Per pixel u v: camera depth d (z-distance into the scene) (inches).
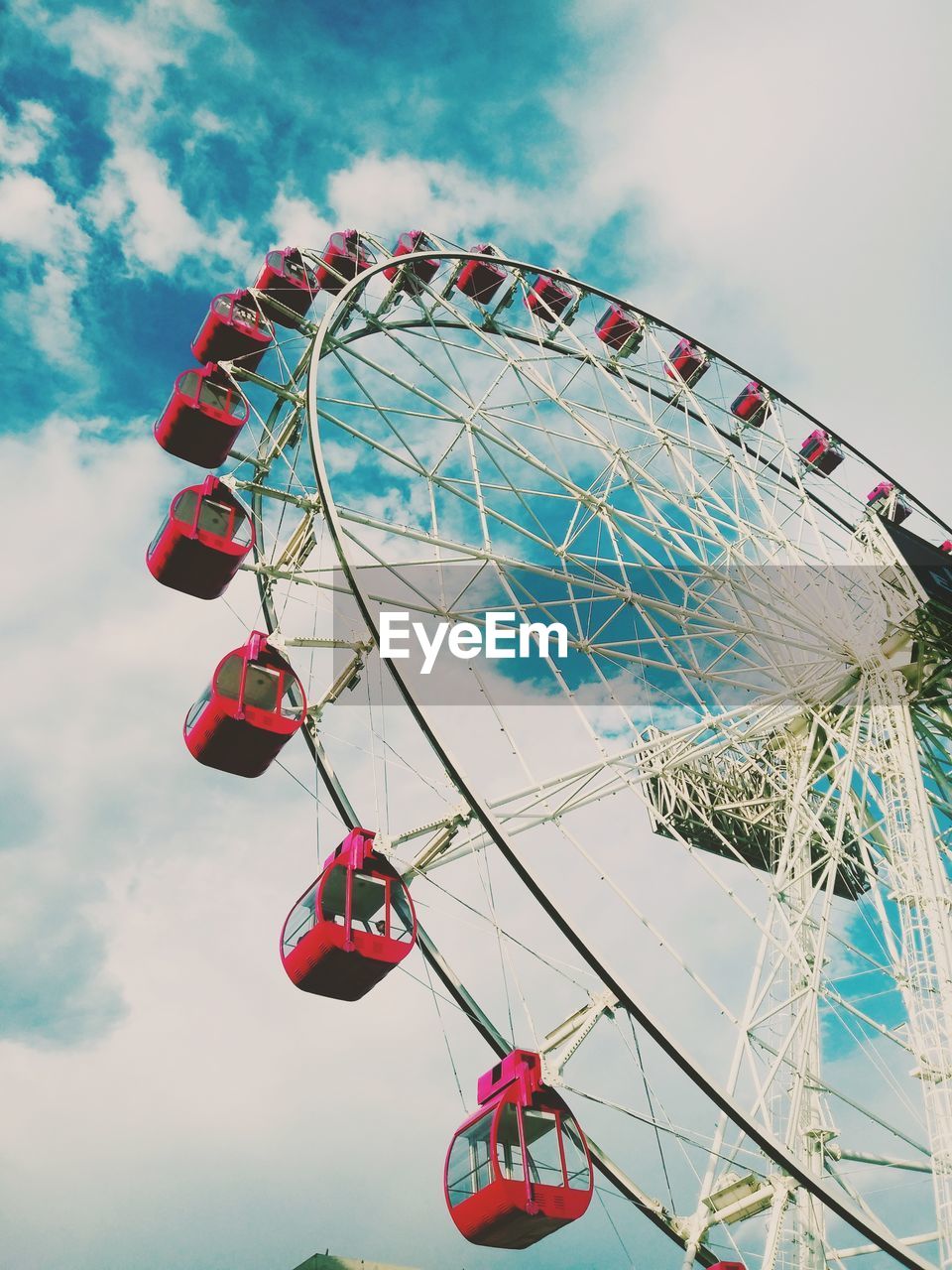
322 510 789.2
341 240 1306.6
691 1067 631.2
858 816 1095.6
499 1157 715.4
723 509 1184.8
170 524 1008.2
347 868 841.5
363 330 1157.7
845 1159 872.9
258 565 1056.2
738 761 1366.9
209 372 1116.5
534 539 1019.9
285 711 955.3
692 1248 781.9
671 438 1216.8
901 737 1058.7
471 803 666.8
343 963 815.1
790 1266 799.1
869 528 1194.6
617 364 1360.7
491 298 1352.1
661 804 1307.8
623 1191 816.9
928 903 928.9
